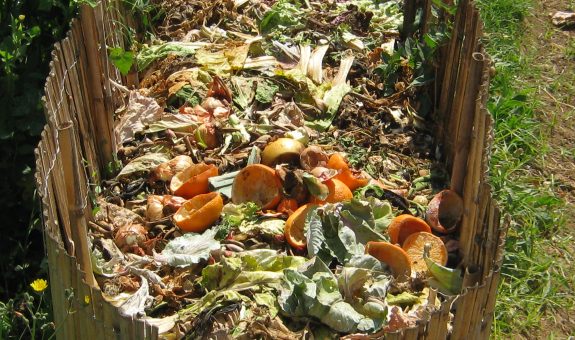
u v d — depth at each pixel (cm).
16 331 138
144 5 191
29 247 158
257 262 135
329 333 124
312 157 154
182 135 165
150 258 138
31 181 153
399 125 174
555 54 216
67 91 138
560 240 162
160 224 146
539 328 144
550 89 204
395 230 143
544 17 230
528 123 187
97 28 150
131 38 180
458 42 157
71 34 142
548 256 158
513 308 146
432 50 168
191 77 178
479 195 133
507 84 195
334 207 141
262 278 132
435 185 161
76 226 124
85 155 149
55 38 161
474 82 139
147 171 158
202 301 129
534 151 183
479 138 137
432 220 148
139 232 142
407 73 183
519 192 168
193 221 142
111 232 144
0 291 150
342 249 137
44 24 164
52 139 123
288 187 147
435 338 106
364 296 128
